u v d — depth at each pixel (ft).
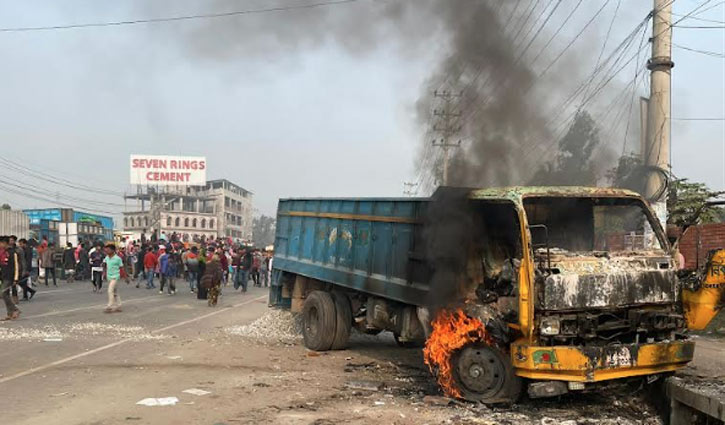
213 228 310.24
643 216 22.04
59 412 18.60
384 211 27.84
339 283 31.22
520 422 18.34
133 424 17.43
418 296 24.58
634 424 18.74
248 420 18.03
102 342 32.27
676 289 20.25
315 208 35.06
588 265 19.36
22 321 40.37
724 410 16.29
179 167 245.65
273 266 39.75
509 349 20.02
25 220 94.53
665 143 39.68
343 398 21.12
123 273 49.16
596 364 18.38
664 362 19.27
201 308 52.13
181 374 24.67
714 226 41.11
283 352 31.01
